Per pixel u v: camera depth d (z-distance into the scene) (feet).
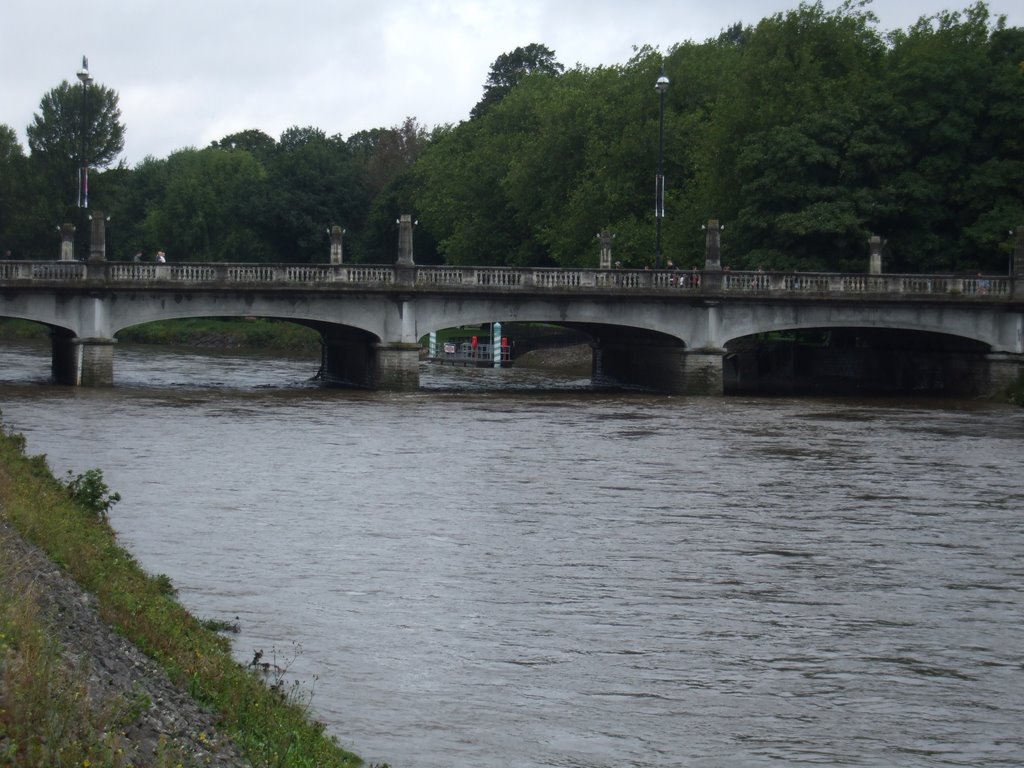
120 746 46.47
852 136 255.09
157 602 75.92
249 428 173.99
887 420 196.03
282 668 72.28
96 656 57.88
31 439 156.15
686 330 236.84
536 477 137.80
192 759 49.24
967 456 157.28
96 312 220.02
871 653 78.33
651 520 115.55
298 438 165.17
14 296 216.33
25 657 50.19
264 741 55.31
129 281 219.20
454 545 104.01
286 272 224.94
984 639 81.41
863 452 159.94
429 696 69.41
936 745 64.49
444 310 232.53
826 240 254.27
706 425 186.70
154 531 105.91
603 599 88.99
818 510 121.29
